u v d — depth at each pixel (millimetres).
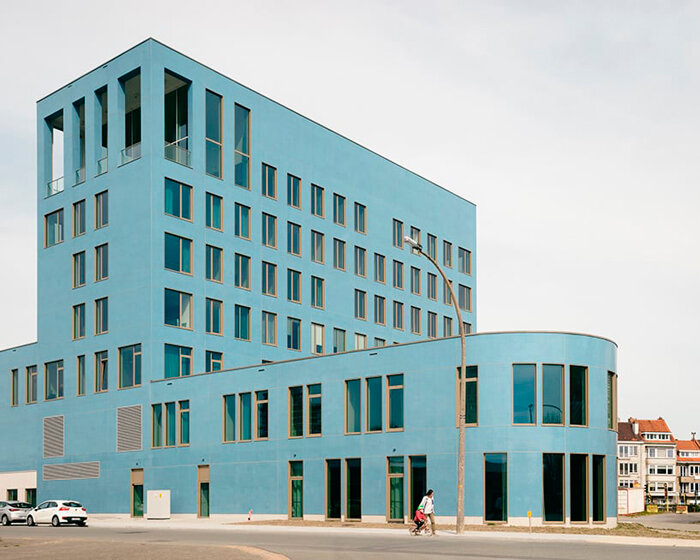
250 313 57750
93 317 55781
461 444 32812
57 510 42469
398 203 72438
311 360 45281
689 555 22516
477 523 37844
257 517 46312
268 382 46969
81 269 57406
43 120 62156
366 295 67875
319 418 44562
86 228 57062
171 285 52844
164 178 53250
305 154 63531
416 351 41188
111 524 44594
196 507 49062
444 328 76438
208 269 55219
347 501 42812
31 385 61031
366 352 43094
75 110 59781
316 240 63875
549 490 37750
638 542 28625
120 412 53438
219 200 56594
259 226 59125
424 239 75062
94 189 56750
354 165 68125
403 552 23203
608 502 39375
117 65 55781
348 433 43156
